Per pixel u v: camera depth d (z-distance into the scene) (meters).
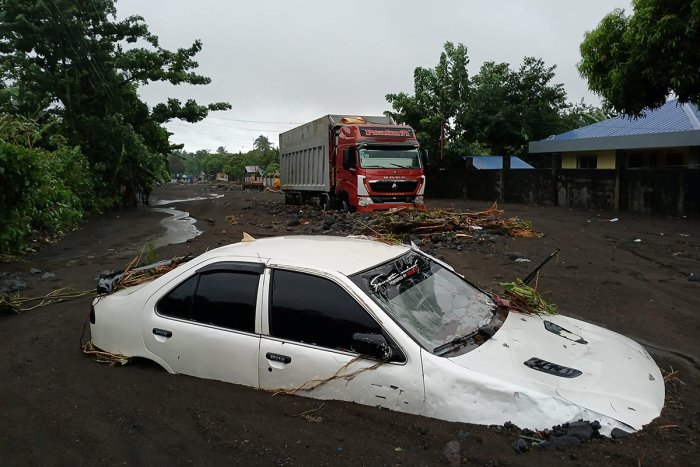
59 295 8.58
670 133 20.97
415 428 3.37
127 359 4.78
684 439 3.20
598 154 26.67
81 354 5.33
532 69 33.59
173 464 3.33
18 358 5.46
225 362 4.21
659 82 13.88
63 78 26.73
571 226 16.28
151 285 4.76
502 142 34.59
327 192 22.39
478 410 3.32
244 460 3.29
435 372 3.46
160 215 25.84
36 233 16.17
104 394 4.28
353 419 3.54
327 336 3.86
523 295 4.96
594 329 4.59
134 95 31.44
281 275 4.14
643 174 19.67
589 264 10.43
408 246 4.94
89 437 3.70
